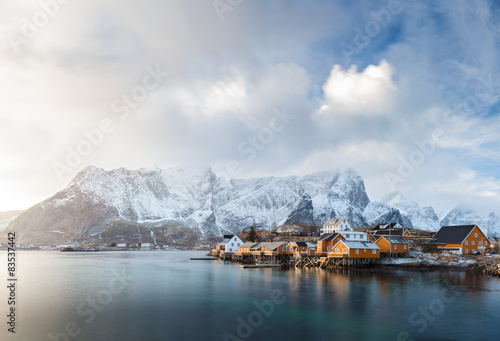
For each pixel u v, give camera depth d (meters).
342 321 45.44
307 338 39.69
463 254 110.50
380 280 77.50
